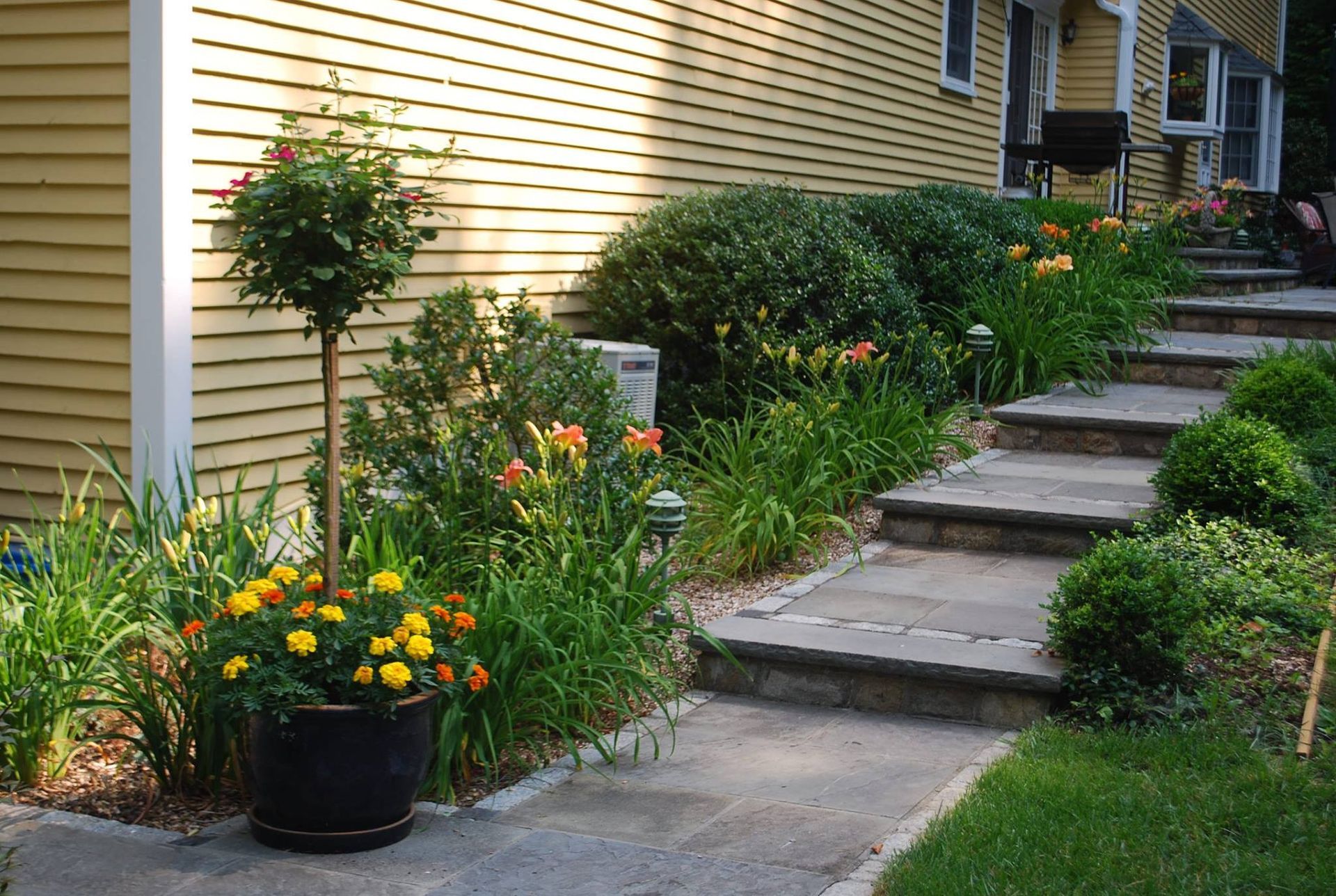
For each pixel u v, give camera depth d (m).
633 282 7.82
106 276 5.37
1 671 4.00
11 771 3.97
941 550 6.45
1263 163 22.59
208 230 5.48
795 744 4.41
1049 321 9.04
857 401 7.52
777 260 7.63
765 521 6.04
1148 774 3.85
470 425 5.44
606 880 3.33
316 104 5.98
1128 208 16.12
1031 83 16.86
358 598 3.78
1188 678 4.50
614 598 4.71
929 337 8.53
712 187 9.53
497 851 3.53
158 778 3.91
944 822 3.49
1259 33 25.14
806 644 4.88
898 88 12.54
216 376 5.57
